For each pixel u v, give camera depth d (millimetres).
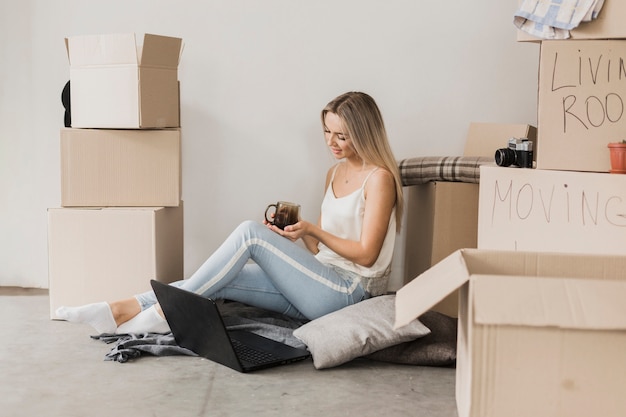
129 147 3225
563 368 1384
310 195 3881
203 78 3814
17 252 3881
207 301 2453
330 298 2889
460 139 3854
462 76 3818
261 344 2828
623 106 2465
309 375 2578
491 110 3838
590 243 2467
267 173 3871
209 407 2287
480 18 3787
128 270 3150
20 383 2465
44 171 3826
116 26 3768
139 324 2889
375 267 2980
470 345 1389
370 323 2680
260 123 3842
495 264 1651
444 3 3779
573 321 1355
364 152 2971
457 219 3262
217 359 2664
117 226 3137
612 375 1381
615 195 2428
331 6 3781
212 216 3883
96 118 3150
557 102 2506
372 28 3793
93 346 2859
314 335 2691
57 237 3156
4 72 3779
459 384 1631
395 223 3035
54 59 3766
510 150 2605
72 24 3756
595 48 2465
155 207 3250
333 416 2232
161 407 2279
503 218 2570
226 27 3787
